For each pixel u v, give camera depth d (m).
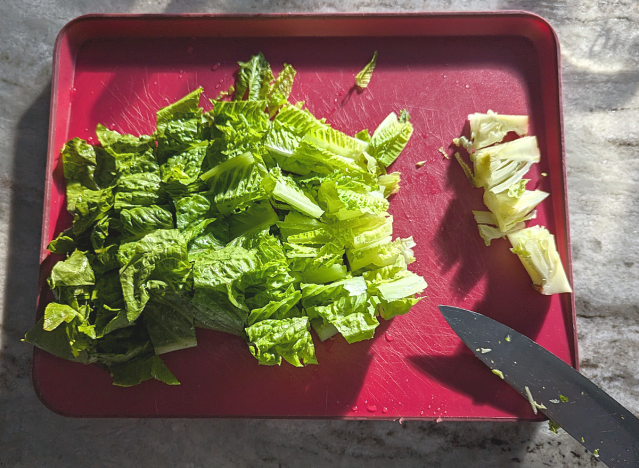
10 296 0.41
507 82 0.41
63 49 0.41
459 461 0.41
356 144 0.39
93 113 0.41
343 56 0.42
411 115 0.41
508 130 0.40
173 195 0.36
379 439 0.41
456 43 0.42
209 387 0.38
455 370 0.39
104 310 0.35
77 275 0.35
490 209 0.40
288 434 0.41
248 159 0.36
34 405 0.41
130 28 0.41
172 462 0.41
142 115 0.41
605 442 0.36
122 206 0.36
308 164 0.38
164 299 0.35
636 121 0.43
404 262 0.38
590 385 0.37
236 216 0.37
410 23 0.41
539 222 0.40
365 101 0.41
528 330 0.39
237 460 0.41
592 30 0.44
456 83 0.41
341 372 0.38
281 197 0.36
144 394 0.38
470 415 0.38
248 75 0.41
